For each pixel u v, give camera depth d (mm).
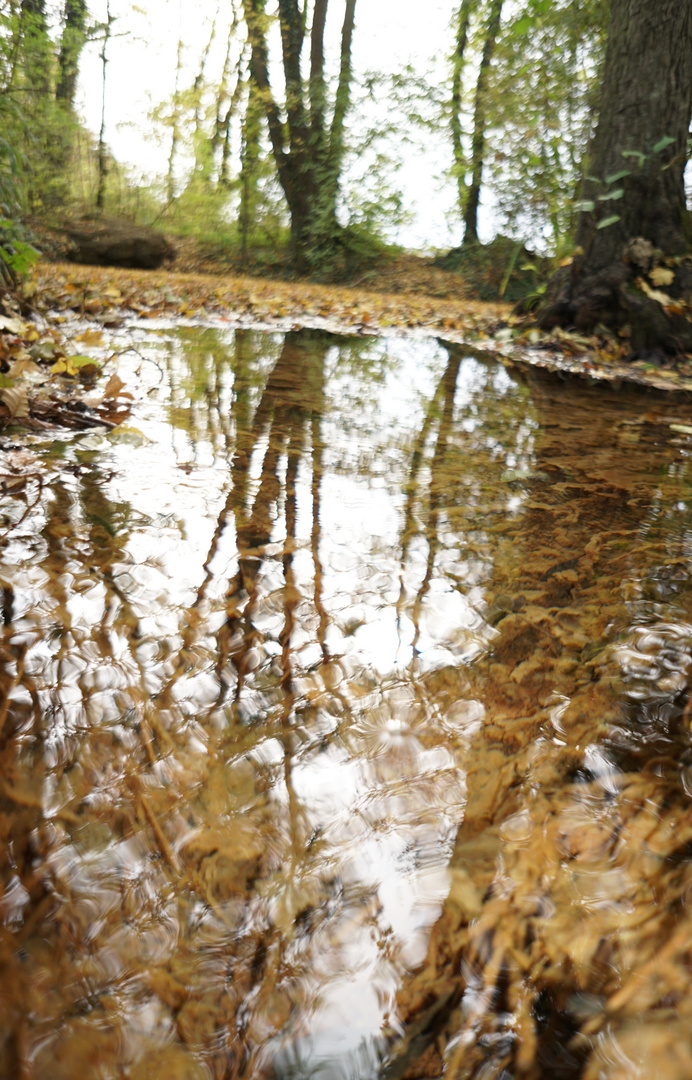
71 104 13859
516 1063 528
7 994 549
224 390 2844
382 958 598
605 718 924
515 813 760
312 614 1134
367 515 1591
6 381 2086
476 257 12984
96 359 3234
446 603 1208
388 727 882
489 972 592
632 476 2053
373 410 2699
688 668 1046
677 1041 546
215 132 15750
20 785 752
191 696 911
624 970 599
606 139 5137
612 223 5020
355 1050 531
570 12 7102
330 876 671
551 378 3906
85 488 1611
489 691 970
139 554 1293
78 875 654
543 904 654
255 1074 511
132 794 751
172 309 5918
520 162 8742
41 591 1137
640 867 698
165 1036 529
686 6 4781
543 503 1768
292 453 2025
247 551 1346
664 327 4727
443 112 13117
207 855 684
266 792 766
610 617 1189
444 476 1933
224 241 15148
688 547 1516
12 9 4617
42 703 876
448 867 688
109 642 1014
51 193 13469
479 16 11836
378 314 6965
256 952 596
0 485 1600
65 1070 503
